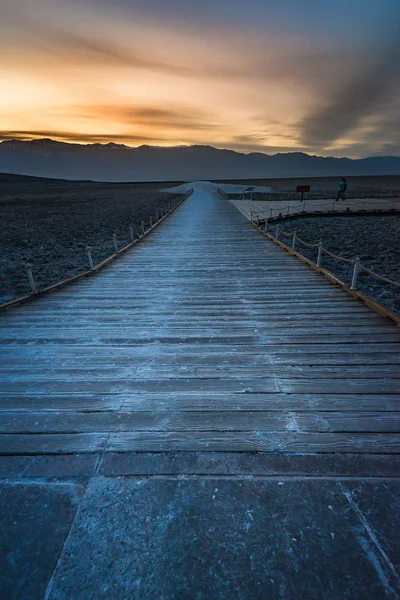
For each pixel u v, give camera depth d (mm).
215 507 1760
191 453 2146
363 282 9875
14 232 21734
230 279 7551
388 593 1380
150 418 2512
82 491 1869
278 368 3268
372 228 21891
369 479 1924
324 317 4816
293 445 2203
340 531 1627
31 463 2082
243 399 2744
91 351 3748
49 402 2744
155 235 15531
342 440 2244
